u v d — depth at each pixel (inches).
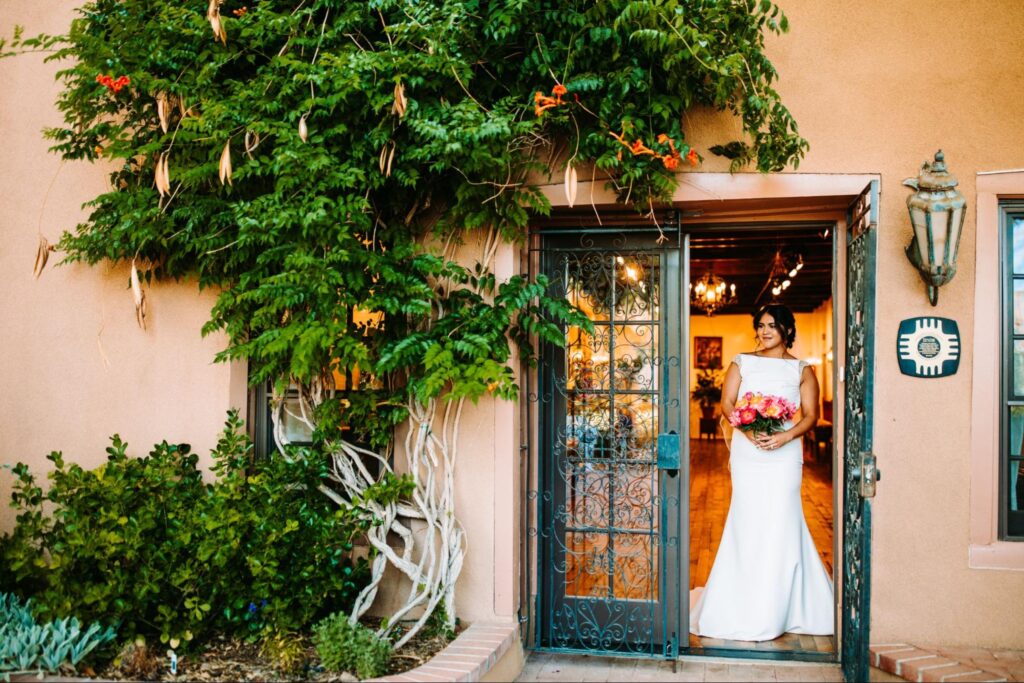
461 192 153.9
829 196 157.8
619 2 143.2
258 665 143.9
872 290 136.6
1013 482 156.7
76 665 140.3
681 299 170.6
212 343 178.4
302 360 140.3
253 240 156.9
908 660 144.9
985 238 154.1
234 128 150.9
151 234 161.0
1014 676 137.6
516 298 152.4
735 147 155.2
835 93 157.9
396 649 150.6
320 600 150.6
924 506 154.6
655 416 171.3
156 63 155.6
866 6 157.6
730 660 164.7
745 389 181.8
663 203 162.9
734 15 144.7
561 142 163.6
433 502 159.2
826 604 176.1
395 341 158.6
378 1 149.3
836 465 167.3
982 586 152.4
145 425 180.4
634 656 167.0
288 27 152.9
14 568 149.9
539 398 174.1
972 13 155.2
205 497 156.9
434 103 150.3
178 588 148.0
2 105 190.1
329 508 160.7
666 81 151.4
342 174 147.0
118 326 182.1
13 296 187.0
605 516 173.2
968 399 153.9
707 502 345.1
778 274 354.0
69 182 187.2
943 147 155.3
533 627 172.9
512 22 146.3
